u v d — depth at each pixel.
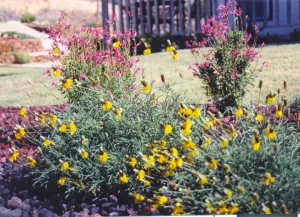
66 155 5.05
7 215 4.66
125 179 4.50
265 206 3.89
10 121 7.65
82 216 4.55
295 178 4.11
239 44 7.02
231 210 3.87
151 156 4.40
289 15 13.78
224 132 4.96
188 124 4.35
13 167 5.84
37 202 4.89
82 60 6.80
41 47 16.73
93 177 4.84
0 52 15.84
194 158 4.46
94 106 5.25
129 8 15.29
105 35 7.69
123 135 4.93
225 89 6.96
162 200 4.20
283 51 10.62
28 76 11.35
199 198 4.29
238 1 13.50
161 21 15.30
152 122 4.96
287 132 4.92
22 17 20.00
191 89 8.62
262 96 7.93
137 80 8.63
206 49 9.49
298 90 7.96
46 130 6.08
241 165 4.19
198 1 14.30
